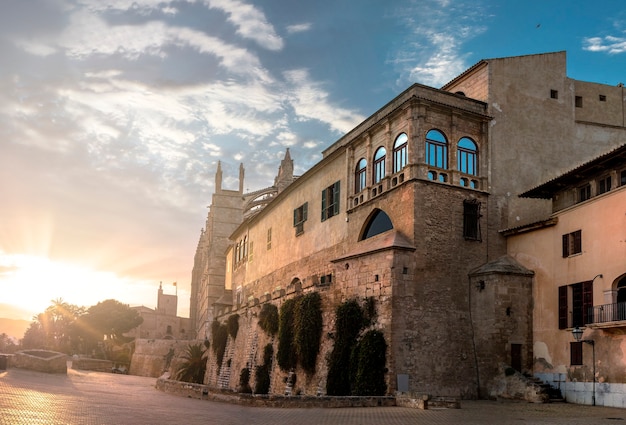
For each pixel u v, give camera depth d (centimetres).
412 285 4084
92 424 2023
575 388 3662
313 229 5875
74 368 9662
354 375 4047
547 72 4825
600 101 5003
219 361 6869
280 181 10806
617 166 3578
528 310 4122
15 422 1928
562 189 4062
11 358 5706
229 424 2278
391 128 4609
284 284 6506
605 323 3350
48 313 15912
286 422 2417
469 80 4856
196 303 16688
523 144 4625
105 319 14488
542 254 4100
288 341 5031
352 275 4416
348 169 5184
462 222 4328
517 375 3906
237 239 9075
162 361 10144
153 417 2419
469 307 4228
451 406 3206
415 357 3975
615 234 3506
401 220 4303
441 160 4378
